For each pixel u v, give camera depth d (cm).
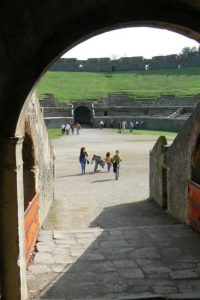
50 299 766
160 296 757
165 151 1595
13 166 739
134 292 787
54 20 694
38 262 954
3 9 599
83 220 1500
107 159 2664
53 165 1805
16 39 655
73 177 2491
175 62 8675
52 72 8638
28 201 1158
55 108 6300
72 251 1032
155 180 1788
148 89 7550
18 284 749
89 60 9162
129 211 1647
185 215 1318
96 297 770
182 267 912
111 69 9138
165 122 5472
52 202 1747
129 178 2414
